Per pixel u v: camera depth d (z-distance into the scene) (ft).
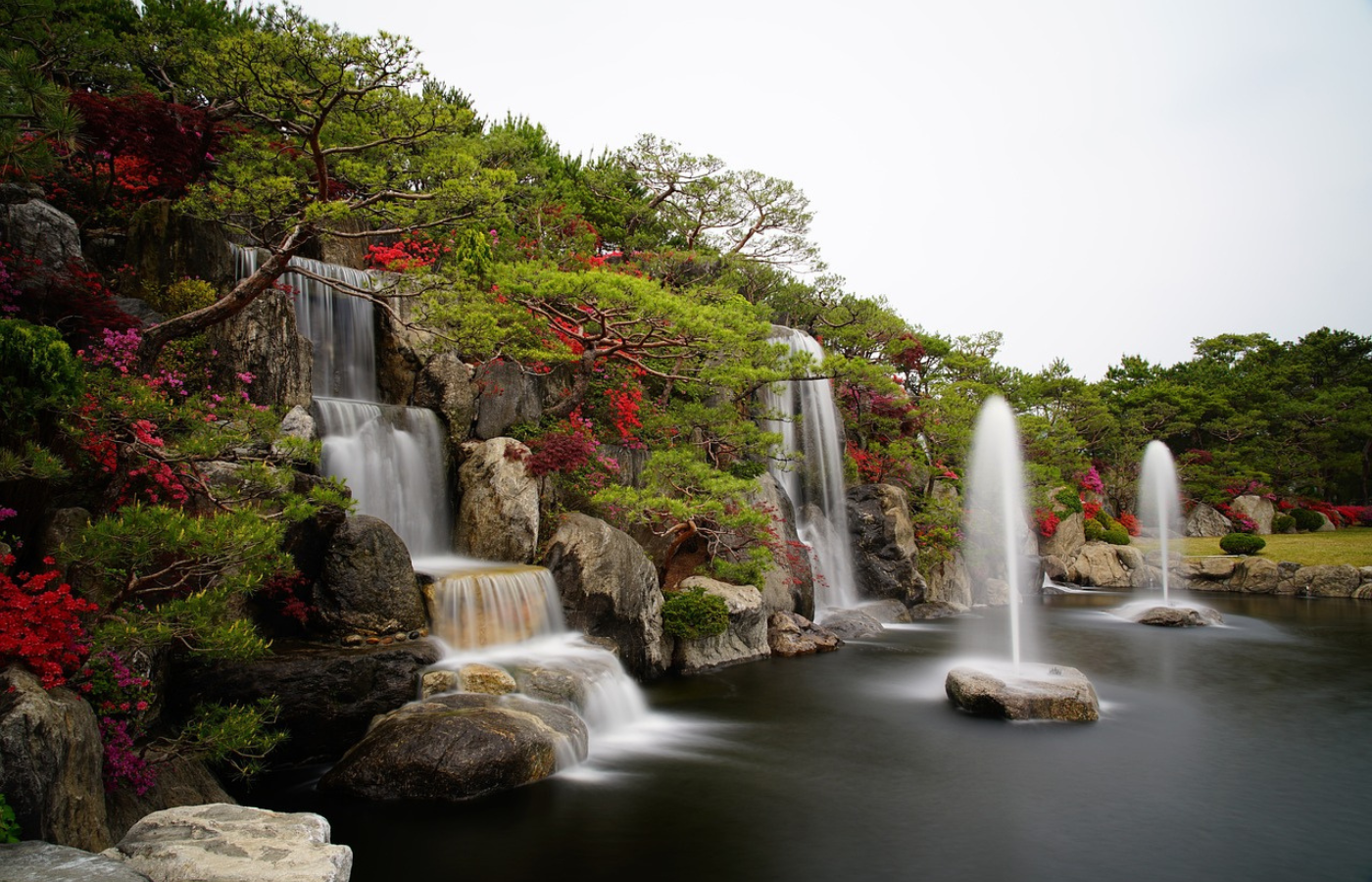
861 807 41.09
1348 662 79.82
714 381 85.97
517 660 53.42
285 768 43.50
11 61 34.83
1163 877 34.09
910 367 144.87
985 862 35.12
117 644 30.19
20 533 35.58
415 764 39.88
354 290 56.39
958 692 60.08
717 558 85.81
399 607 51.39
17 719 24.34
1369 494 226.38
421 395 71.26
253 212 60.34
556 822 38.04
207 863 23.72
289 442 40.73
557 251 111.86
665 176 131.23
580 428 75.05
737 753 49.21
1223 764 48.16
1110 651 85.61
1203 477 197.67
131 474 39.63
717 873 33.58
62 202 63.93
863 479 127.44
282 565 37.06
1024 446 153.28
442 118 52.19
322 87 49.11
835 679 69.51
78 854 22.41
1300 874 34.45
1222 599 136.46
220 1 96.27
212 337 55.67
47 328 32.37
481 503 66.23
